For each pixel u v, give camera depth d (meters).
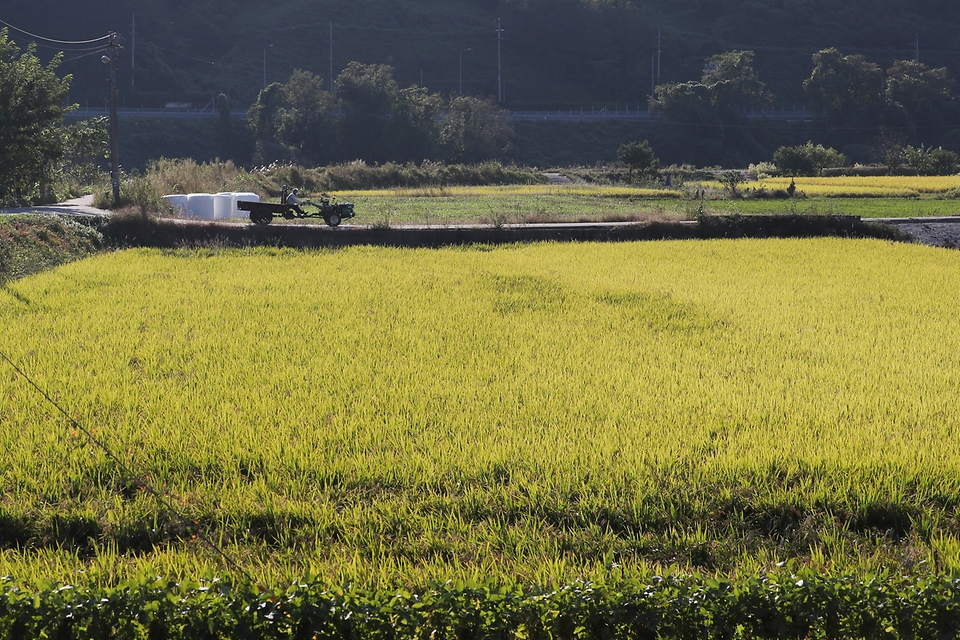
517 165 120.50
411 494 10.47
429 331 18.72
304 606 7.20
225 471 10.96
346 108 113.00
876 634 7.35
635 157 91.75
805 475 10.99
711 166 130.75
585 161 126.69
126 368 15.31
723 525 9.97
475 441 11.98
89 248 32.12
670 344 17.73
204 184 55.47
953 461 11.09
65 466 11.05
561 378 14.99
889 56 171.75
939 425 12.58
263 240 34.00
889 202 57.94
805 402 13.65
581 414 13.12
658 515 9.99
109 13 142.50
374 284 24.73
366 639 7.18
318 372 15.26
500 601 7.33
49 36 137.12
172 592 7.54
